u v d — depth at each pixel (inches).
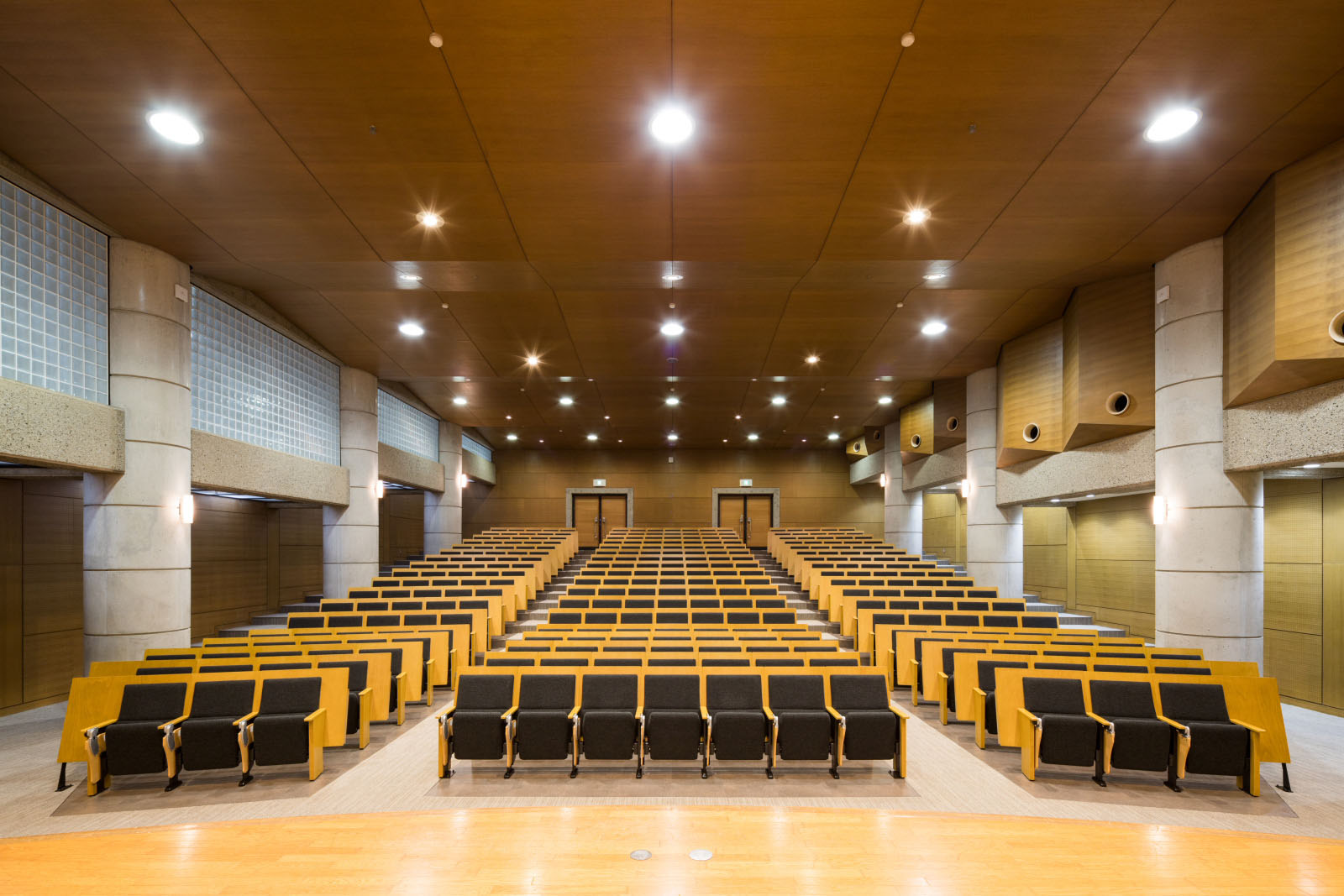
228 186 253.6
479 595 457.7
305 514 606.5
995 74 192.4
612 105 206.4
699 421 780.0
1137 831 179.0
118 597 287.4
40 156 234.1
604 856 161.6
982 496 535.8
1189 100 203.8
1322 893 147.2
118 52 183.9
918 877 152.3
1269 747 220.5
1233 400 285.3
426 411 714.8
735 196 261.6
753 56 185.5
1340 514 339.3
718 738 226.7
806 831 175.6
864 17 171.5
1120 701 234.1
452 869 155.3
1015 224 285.3
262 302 394.9
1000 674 241.1
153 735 215.5
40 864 159.5
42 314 259.9
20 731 295.3
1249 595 292.7
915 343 479.5
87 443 271.3
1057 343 427.2
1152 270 338.6
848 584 494.6
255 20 172.7
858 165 239.3
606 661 261.0
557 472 999.0
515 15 171.0
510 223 283.7
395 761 242.7
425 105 206.7
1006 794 214.1
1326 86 196.5
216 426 365.1
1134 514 499.8
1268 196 249.6
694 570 573.9
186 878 152.2
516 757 244.4
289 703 236.2
